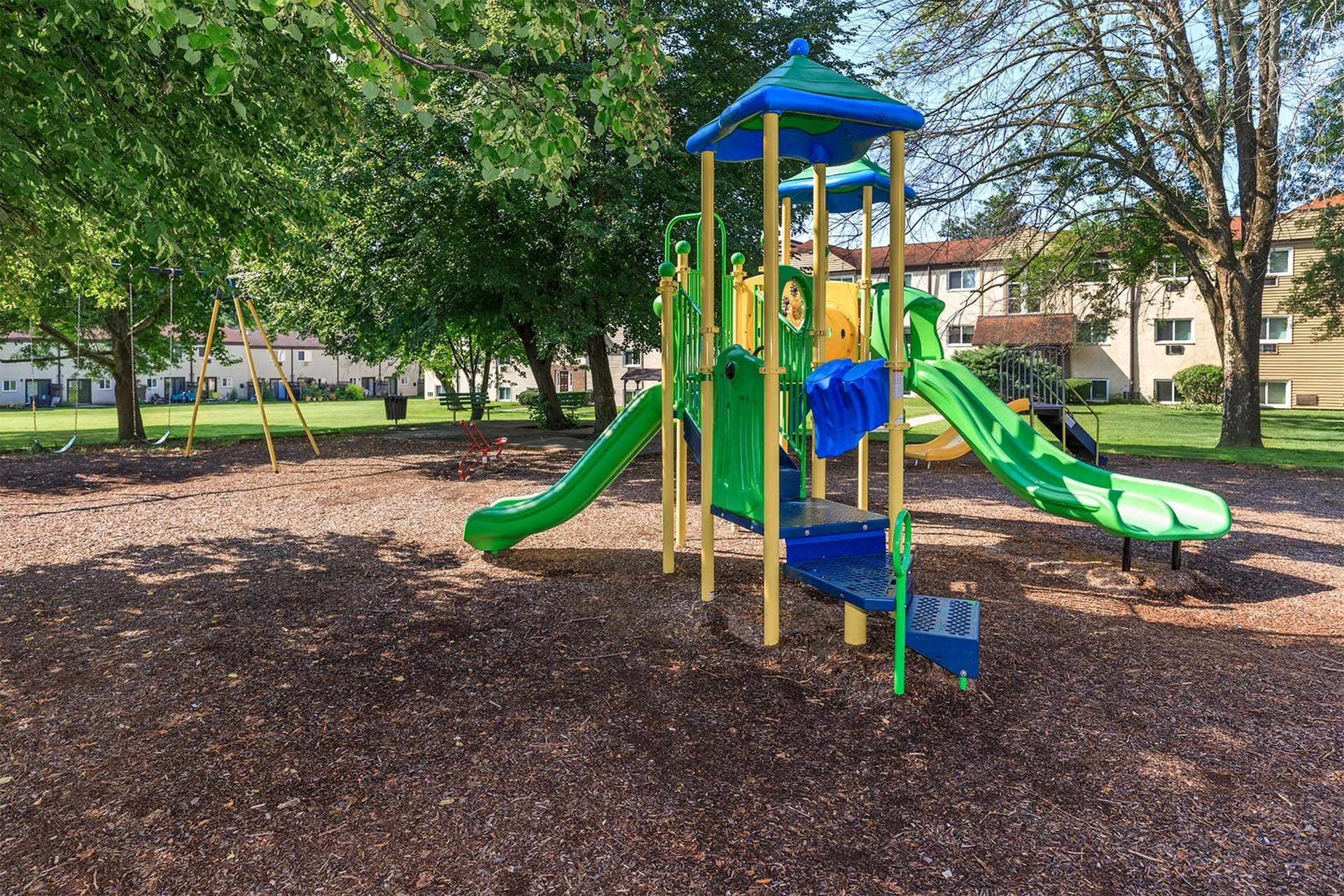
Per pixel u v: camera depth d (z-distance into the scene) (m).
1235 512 9.74
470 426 23.20
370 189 15.49
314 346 60.91
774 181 4.62
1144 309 34.03
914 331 6.83
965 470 13.92
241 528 8.94
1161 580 6.27
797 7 16.61
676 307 6.78
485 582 6.58
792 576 6.64
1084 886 2.59
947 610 4.39
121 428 19.55
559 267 15.09
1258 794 3.16
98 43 5.85
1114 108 13.94
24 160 5.39
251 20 6.18
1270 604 5.91
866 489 7.57
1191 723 3.83
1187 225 17.89
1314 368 30.58
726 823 2.98
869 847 2.82
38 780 3.35
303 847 2.85
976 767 3.41
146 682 4.43
